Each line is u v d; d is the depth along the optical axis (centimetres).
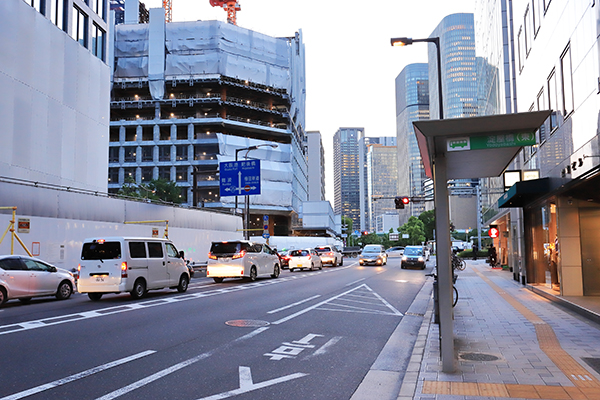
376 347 857
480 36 4503
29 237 1959
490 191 3944
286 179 9775
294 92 10444
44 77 3130
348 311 1316
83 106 3581
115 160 9162
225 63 9238
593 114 1164
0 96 2738
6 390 553
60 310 1262
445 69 17488
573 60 1351
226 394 559
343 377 652
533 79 1983
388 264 4412
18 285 1433
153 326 1009
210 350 793
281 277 2639
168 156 9138
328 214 9731
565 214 1490
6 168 2767
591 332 961
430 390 564
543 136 1720
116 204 2553
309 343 876
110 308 1297
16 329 952
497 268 3659
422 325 1074
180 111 9612
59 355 730
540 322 1091
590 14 1192
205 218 3469
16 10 2881
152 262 1617
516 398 529
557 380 602
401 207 3111
